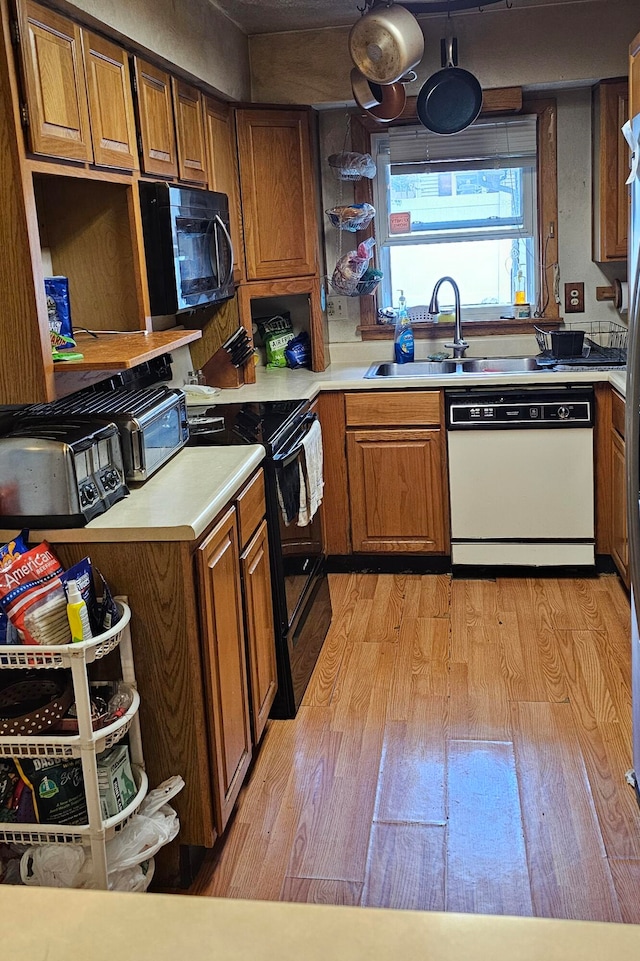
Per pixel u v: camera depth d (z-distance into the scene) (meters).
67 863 1.94
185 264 3.06
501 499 4.05
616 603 3.74
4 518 2.07
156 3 2.95
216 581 2.22
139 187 2.83
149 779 2.17
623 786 2.48
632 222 2.12
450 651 3.38
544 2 4.02
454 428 4.00
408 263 4.70
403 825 2.37
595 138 4.31
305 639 3.20
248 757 2.54
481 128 4.38
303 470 3.17
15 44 1.96
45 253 2.71
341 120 4.54
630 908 2.03
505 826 2.34
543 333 4.34
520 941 0.66
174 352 3.85
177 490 2.35
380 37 3.37
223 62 3.79
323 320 4.56
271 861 2.26
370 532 4.20
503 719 2.86
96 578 2.07
